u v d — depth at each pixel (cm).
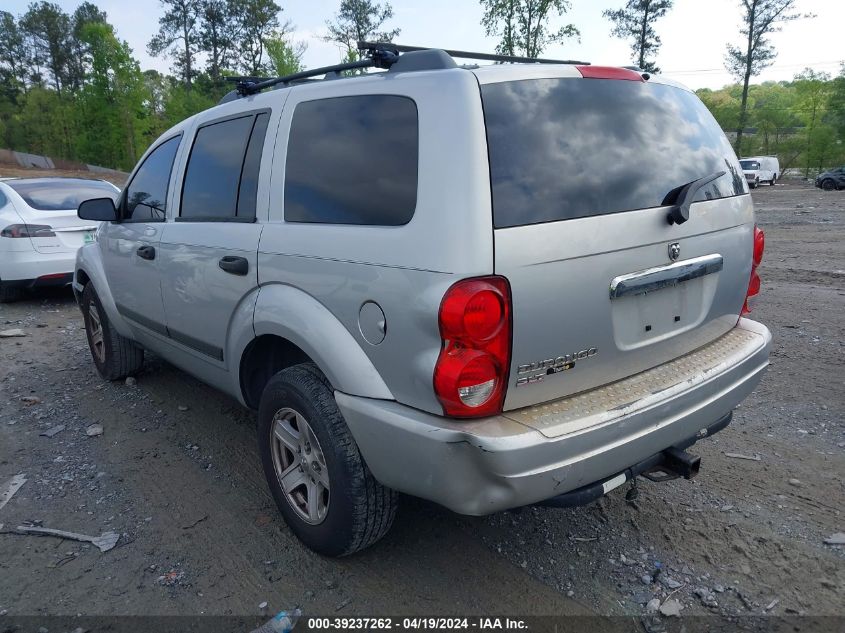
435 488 228
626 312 250
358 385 246
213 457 396
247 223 314
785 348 575
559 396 238
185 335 377
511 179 222
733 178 305
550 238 222
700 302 286
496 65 248
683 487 350
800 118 5341
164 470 381
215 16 5966
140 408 474
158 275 391
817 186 3338
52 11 7788
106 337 504
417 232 227
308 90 299
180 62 6159
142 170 440
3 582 283
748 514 323
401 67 262
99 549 306
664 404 247
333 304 258
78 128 4419
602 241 234
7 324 736
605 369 249
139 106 3991
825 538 301
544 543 305
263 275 295
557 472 218
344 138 272
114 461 394
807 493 340
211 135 364
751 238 313
